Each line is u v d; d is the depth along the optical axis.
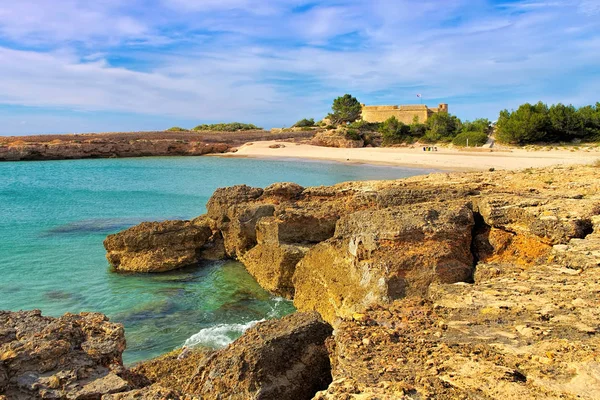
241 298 17.12
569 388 5.36
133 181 52.94
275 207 19.66
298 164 67.94
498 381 5.64
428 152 72.25
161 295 17.25
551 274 9.44
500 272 10.66
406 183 19.97
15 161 80.62
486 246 13.11
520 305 7.88
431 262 11.75
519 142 69.81
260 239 18.91
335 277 13.55
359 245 12.65
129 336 13.84
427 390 5.60
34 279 18.92
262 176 54.75
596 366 5.70
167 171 63.69
